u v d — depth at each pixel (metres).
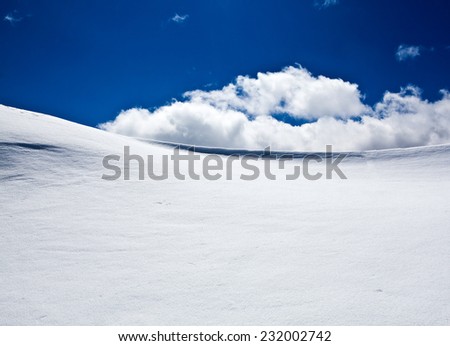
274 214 6.39
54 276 3.86
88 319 3.05
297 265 4.07
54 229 5.35
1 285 3.65
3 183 7.54
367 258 4.19
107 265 4.15
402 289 3.36
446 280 3.50
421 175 13.61
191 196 7.55
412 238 4.83
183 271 3.98
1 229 5.29
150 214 6.21
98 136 13.55
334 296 3.30
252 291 3.47
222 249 4.65
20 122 12.94
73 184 7.77
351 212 6.48
